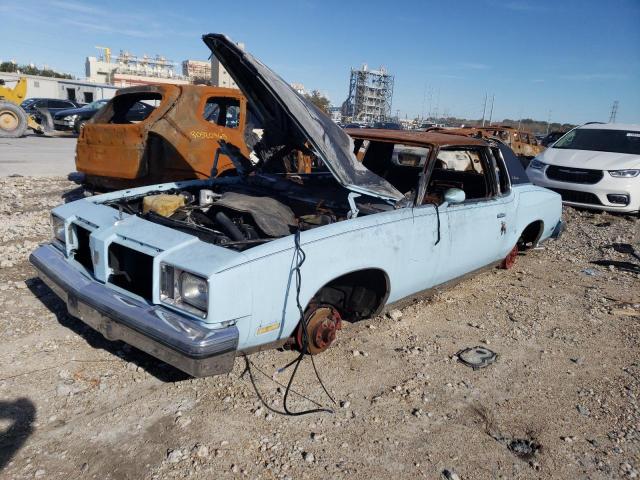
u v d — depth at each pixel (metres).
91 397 3.09
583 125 11.40
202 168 6.99
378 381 3.51
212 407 3.07
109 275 3.28
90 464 2.56
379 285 3.92
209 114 7.51
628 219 9.73
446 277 4.55
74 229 3.67
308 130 3.54
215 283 2.74
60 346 3.61
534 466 2.79
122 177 6.70
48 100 25.09
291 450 2.76
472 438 3.00
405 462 2.75
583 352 4.19
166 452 2.68
